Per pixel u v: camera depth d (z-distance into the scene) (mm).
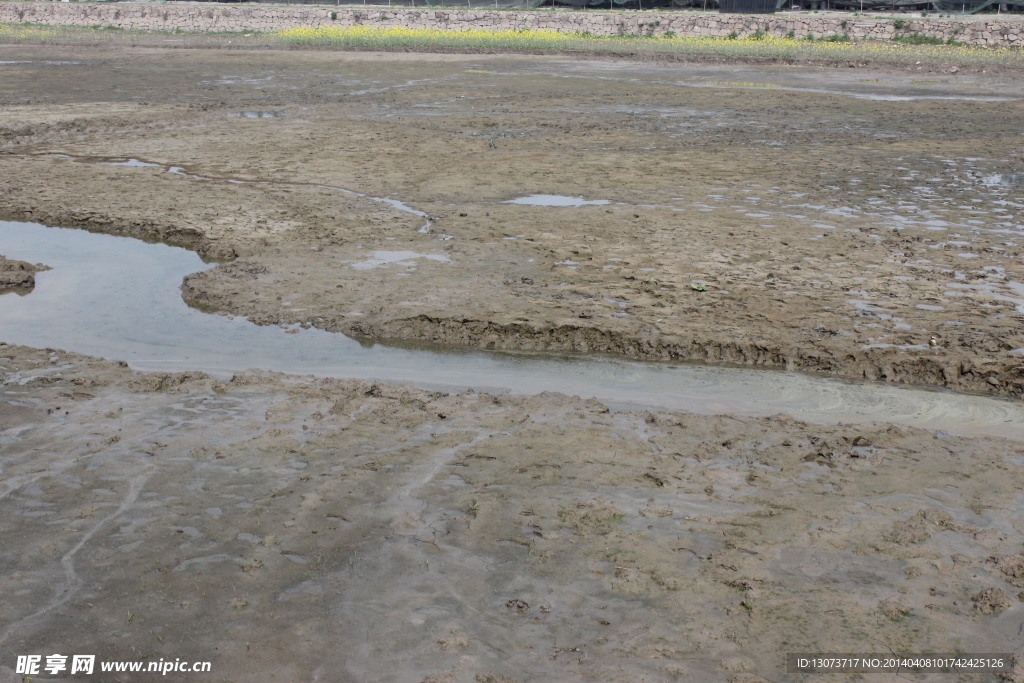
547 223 9188
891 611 3590
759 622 3539
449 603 3676
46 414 5324
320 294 7297
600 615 3592
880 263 7906
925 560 3895
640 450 4879
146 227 9211
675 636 3471
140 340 6594
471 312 6832
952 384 5848
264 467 4711
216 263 8289
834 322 6629
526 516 4254
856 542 4027
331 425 5191
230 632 3521
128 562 3945
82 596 3734
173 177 11359
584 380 5965
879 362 6035
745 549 3984
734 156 12641
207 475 4637
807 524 4164
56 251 8664
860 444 4949
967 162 12188
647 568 3863
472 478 4590
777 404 5598
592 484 4527
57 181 11133
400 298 7160
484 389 5840
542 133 14586
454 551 4000
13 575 3863
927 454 4828
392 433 5094
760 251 8234
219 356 6336
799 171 11641
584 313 6797
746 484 4520
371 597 3715
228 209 9766
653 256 8109
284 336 6617
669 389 5812
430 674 3295
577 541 4059
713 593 3707
